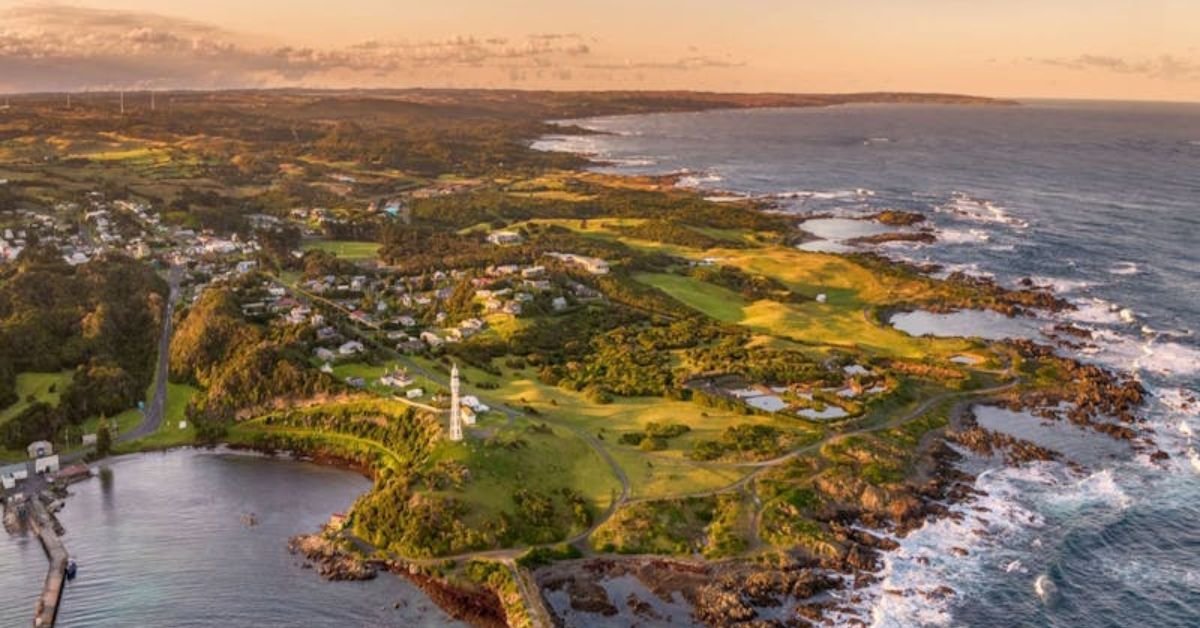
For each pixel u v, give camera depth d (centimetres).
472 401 17138
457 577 12675
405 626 11812
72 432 17600
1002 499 14912
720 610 11769
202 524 14575
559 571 12688
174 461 17075
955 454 16562
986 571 12838
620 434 16538
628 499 14275
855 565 12862
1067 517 14362
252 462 17025
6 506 15262
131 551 13762
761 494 14488
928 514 14362
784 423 17212
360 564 13150
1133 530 14012
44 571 13325
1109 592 12425
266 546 13862
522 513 13812
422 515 13538
